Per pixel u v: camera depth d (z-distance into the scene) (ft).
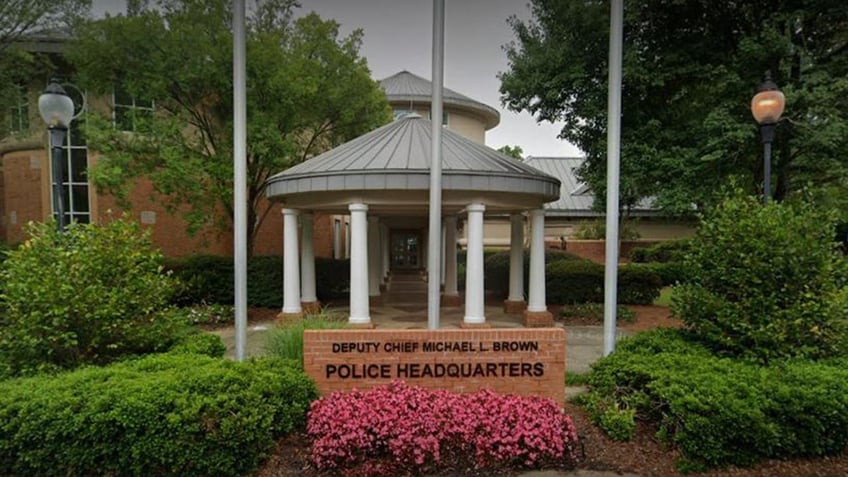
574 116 42.83
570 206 96.37
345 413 15.21
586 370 25.63
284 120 43.62
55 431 13.32
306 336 17.52
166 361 17.76
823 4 33.35
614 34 22.53
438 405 15.80
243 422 13.89
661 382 16.39
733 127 33.45
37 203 55.57
